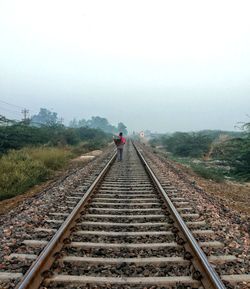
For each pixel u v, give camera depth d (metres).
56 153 20.70
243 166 18.89
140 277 4.23
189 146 34.56
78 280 4.10
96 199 8.74
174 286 4.04
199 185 13.22
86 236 5.77
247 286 4.01
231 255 4.93
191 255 4.73
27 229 6.17
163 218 7.02
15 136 24.48
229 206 9.50
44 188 11.85
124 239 5.66
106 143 58.94
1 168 13.38
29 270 4.03
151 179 12.23
